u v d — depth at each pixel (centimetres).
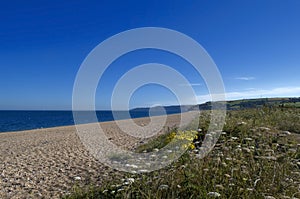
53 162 1102
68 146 1552
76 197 597
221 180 550
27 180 852
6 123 5700
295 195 486
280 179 536
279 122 1252
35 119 7688
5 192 743
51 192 722
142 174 616
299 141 888
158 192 504
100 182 745
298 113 1535
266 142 850
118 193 553
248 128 1042
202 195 477
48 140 1925
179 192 506
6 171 976
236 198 478
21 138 2189
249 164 621
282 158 696
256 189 502
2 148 1616
